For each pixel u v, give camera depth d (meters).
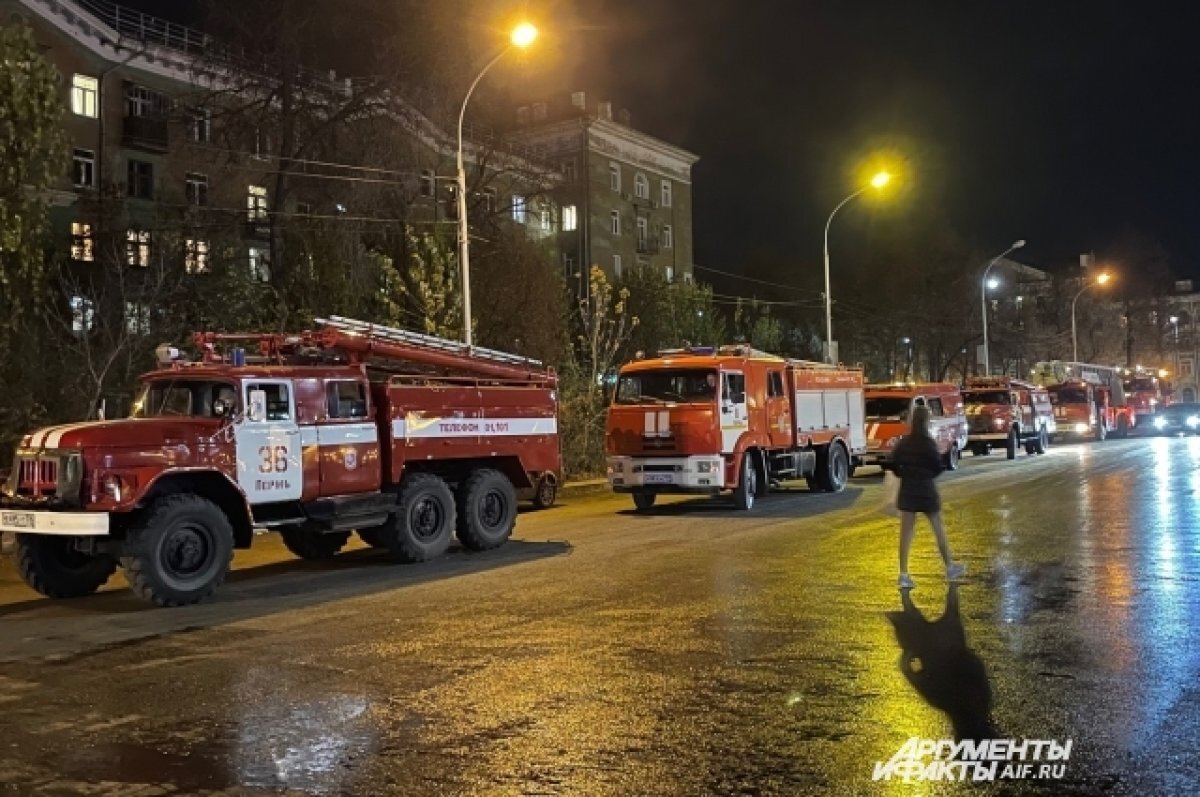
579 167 56.56
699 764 5.39
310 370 12.19
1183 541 13.01
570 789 5.08
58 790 5.24
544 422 15.31
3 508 10.61
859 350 55.78
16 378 19.08
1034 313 64.44
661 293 42.81
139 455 10.47
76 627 9.66
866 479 26.97
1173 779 5.03
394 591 11.09
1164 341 74.88
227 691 7.11
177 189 37.75
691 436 17.92
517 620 9.21
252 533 11.39
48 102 15.59
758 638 8.20
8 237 15.17
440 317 25.19
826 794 4.95
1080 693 6.50
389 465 12.99
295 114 28.02
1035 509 17.06
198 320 25.62
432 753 5.68
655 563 12.30
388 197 28.52
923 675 7.00
